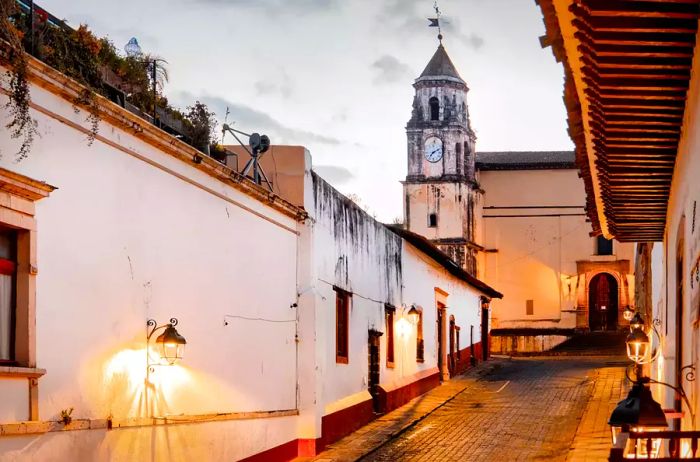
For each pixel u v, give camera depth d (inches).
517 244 1894.7
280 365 630.5
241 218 567.2
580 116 388.8
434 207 1850.4
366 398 818.8
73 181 383.6
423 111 1878.7
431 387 1105.4
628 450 306.3
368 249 857.5
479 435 766.5
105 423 399.5
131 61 491.5
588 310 1866.4
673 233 456.8
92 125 395.9
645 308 875.4
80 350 385.7
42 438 352.5
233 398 546.0
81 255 388.5
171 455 462.0
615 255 1861.5
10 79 338.0
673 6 257.4
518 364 1459.2
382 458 662.5
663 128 362.3
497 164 1897.1
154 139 445.1
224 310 537.3
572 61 309.4
